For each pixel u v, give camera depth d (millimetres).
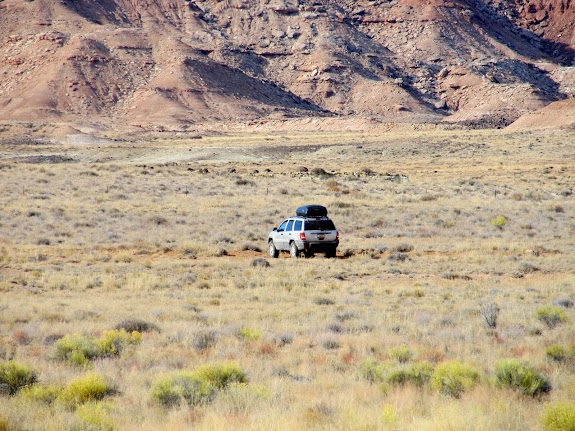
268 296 45438
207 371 22062
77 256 64750
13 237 75688
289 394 20797
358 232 86125
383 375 22500
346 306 41156
